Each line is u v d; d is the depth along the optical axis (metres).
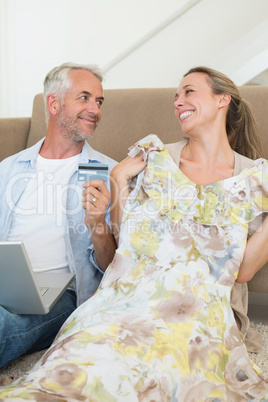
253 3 3.07
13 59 3.81
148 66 3.38
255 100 1.84
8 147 2.15
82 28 3.53
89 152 1.78
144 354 1.04
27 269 1.21
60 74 1.73
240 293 1.39
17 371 1.37
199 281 1.28
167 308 1.22
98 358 0.96
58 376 0.88
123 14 3.37
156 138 1.46
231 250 1.31
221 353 1.19
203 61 3.22
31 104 3.82
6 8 3.77
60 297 1.50
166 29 3.31
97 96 1.77
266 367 1.38
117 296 1.30
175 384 1.03
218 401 1.06
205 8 3.19
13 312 1.36
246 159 1.44
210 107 1.42
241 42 3.02
